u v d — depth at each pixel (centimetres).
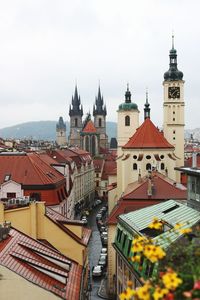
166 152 13025
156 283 1781
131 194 7669
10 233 4306
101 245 11312
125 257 4841
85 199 19750
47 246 4616
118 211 7519
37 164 9200
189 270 1866
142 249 1853
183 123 14788
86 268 5431
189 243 2183
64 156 15762
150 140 13038
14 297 3212
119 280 5472
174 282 1616
